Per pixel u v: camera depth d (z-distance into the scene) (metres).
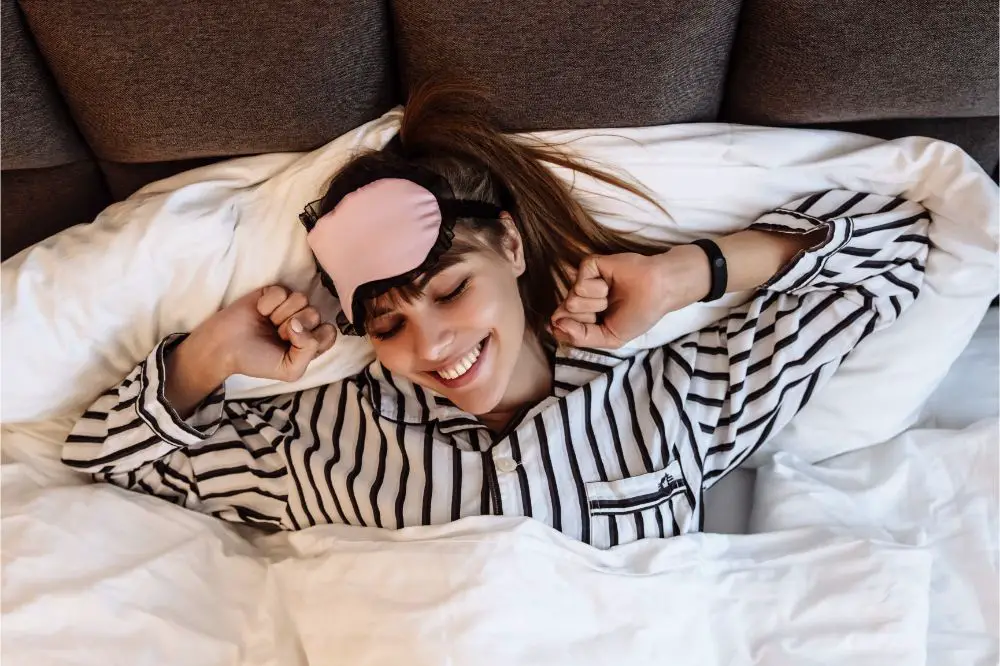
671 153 0.78
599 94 0.75
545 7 0.69
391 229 0.65
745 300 0.84
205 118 0.74
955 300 0.81
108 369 0.80
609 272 0.75
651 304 0.74
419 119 0.75
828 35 0.71
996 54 0.71
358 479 0.77
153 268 0.75
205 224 0.75
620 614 0.69
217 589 0.75
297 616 0.72
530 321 0.83
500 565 0.68
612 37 0.71
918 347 0.83
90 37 0.69
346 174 0.71
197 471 0.79
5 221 0.84
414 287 0.66
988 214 0.77
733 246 0.78
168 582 0.73
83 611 0.69
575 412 0.78
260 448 0.81
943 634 0.73
